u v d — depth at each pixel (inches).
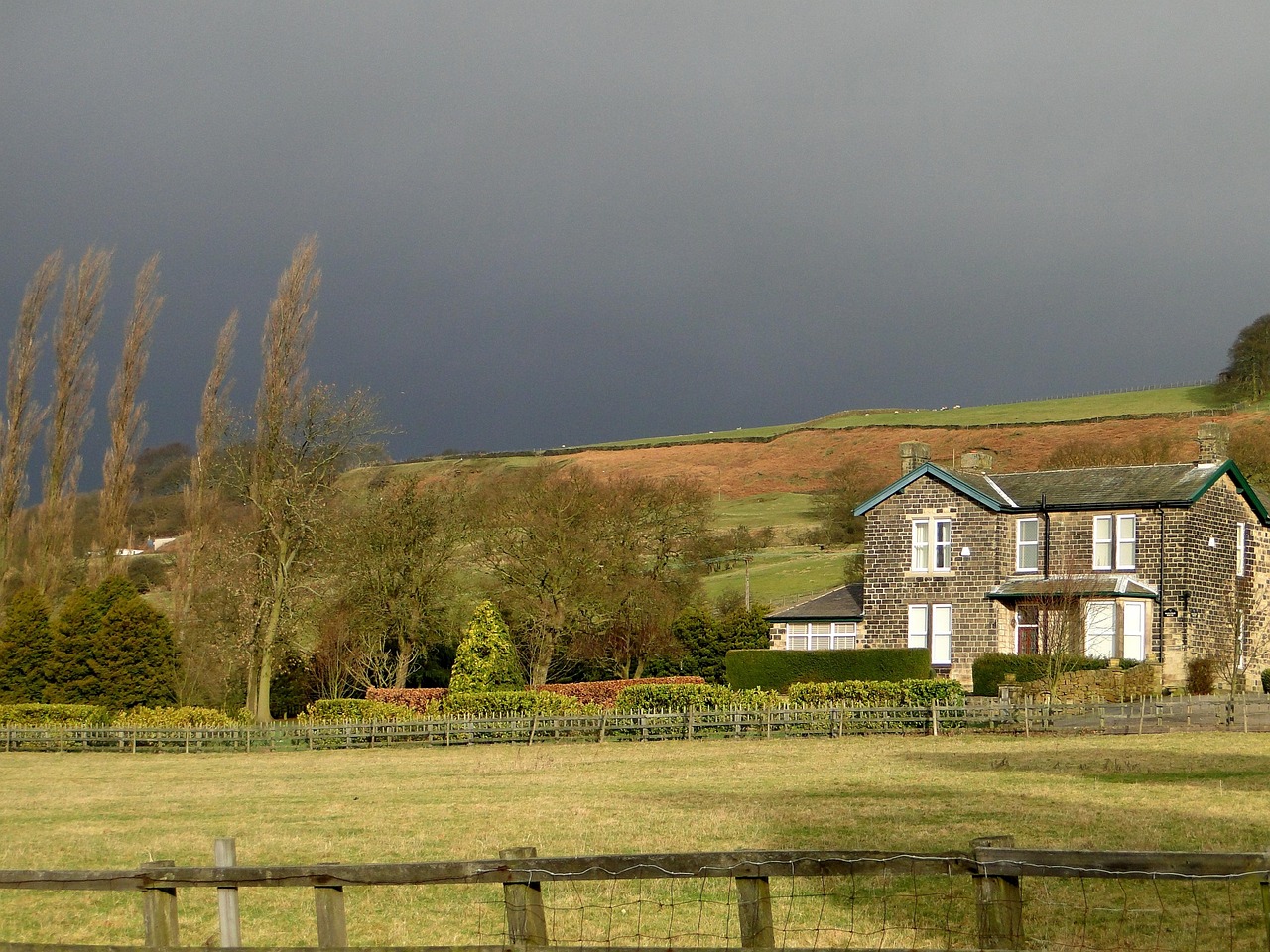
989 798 1284.4
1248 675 2795.3
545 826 1204.5
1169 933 744.3
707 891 908.6
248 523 2972.4
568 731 2235.5
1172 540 2687.0
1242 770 1455.5
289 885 594.2
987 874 508.4
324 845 1159.6
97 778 1952.5
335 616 3201.3
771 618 3100.4
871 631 2947.8
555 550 3344.0
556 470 3786.9
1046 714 2028.8
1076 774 1472.7
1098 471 2908.5
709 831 1139.9
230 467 2896.2
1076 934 752.3
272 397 2864.2
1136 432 6122.1
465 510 3420.3
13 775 2048.5
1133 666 2496.3
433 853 1088.2
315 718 2699.3
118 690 2736.2
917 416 7834.6
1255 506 2903.5
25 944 639.1
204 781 1843.0
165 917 625.3
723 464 7052.2
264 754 2292.1
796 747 1988.2
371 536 3260.3
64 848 1212.5
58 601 3107.8
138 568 3988.7
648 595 3417.8
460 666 2871.6
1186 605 2659.9
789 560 5009.8
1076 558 2792.8
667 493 3688.5
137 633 2775.6
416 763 1991.9
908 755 1788.9
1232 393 6781.5
